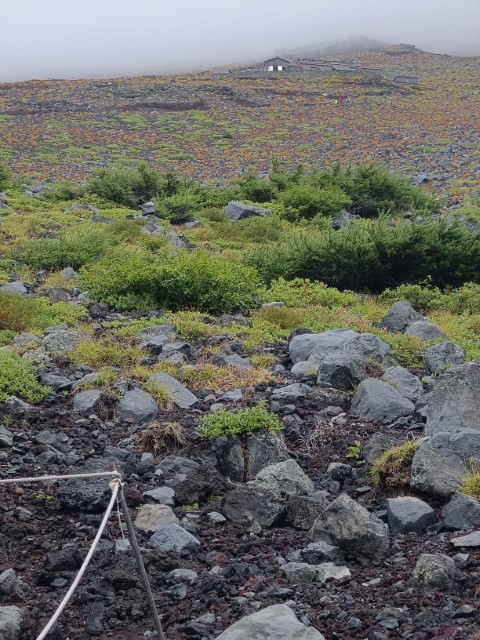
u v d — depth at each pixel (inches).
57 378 435.5
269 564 257.9
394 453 321.1
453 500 283.4
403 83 4611.2
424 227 822.5
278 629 198.5
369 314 657.0
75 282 723.4
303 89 4060.0
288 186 1478.8
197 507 305.0
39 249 820.0
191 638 212.8
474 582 232.5
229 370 460.1
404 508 285.9
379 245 797.2
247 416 350.3
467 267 805.2
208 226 1170.0
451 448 309.1
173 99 3619.6
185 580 243.9
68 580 244.7
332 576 244.2
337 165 1528.1
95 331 559.5
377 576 247.6
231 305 634.8
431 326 567.5
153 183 1496.1
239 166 2316.7
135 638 216.1
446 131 2768.2
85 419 383.2
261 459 339.0
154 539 269.4
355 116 3289.9
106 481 305.7
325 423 384.2
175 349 495.8
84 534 277.7
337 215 1320.1
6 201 1282.0
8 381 413.7
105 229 1030.4
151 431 352.2
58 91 3750.0
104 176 1485.0
